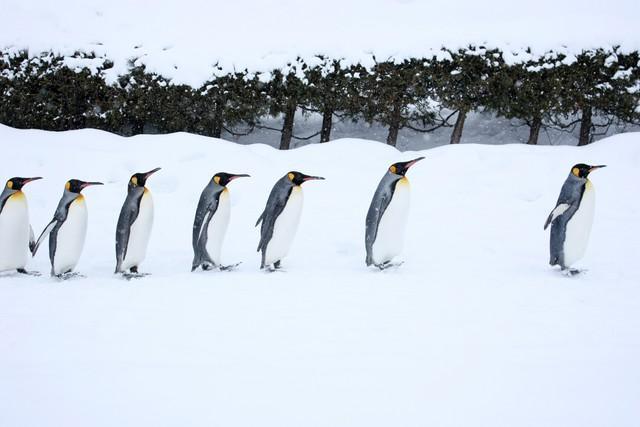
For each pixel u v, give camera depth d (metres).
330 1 14.35
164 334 4.55
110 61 11.65
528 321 4.88
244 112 11.47
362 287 5.88
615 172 9.45
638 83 10.95
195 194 9.14
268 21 13.25
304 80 11.26
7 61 11.59
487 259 7.11
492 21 12.65
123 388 3.67
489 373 3.89
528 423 3.29
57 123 11.83
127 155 10.12
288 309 5.16
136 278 6.37
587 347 4.33
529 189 9.27
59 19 12.51
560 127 12.97
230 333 4.58
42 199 9.04
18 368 3.94
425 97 11.34
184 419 3.32
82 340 4.42
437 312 5.10
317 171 9.96
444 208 8.88
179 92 11.34
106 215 8.62
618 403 3.51
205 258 6.66
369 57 11.29
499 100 11.25
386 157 10.48
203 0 14.32
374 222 6.53
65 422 3.29
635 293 5.72
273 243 6.68
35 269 7.09
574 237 6.38
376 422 3.30
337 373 3.88
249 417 3.35
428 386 3.71
